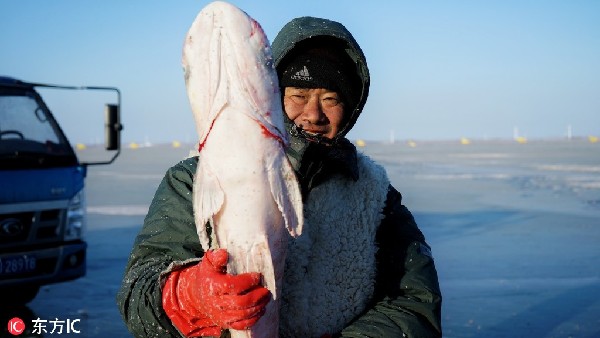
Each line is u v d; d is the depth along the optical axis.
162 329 1.42
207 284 1.27
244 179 1.33
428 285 1.80
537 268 8.40
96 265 9.02
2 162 6.15
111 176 26.42
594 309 6.48
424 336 1.70
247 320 1.26
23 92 6.59
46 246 6.38
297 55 1.77
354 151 1.83
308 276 1.68
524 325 5.95
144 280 1.51
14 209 6.18
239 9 1.39
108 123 6.80
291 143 1.72
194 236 1.61
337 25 1.79
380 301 1.78
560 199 16.08
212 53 1.35
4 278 6.11
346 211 1.74
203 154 1.36
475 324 5.99
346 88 1.77
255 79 1.35
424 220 12.94
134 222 12.96
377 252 1.83
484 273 8.14
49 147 6.54
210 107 1.34
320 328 1.67
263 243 1.34
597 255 9.18
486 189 18.89
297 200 1.37
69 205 6.55
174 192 1.67
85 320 6.27
